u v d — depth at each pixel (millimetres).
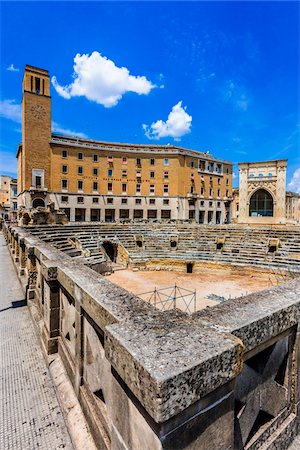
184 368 1723
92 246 25016
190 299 16734
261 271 22562
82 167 51156
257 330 2762
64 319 5184
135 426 2000
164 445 1689
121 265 26516
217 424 2035
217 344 2078
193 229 30234
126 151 53969
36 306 8523
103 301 3209
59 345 5559
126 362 1975
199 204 59594
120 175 54062
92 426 3418
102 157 52750
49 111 48625
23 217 28672
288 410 3484
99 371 3365
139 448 1952
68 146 49906
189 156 57375
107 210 53688
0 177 91438
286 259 22531
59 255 6730
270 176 34125
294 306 3354
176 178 55594
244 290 18969
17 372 5465
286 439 3328
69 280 4508
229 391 2121
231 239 27266
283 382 3447
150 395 1648
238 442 2732
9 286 12133
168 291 18609
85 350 3930
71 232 25703
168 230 30469
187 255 25781
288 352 3443
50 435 3900
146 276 23000
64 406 4215
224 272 24078
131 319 2594
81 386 4074
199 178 59781
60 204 49219
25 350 6387
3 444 3771
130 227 30375
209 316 2801
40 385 5047
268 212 34656
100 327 3121
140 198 55125
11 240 20188
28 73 47031
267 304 3270
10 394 4801
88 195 51656
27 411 4387
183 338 2168
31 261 9117
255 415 2973
